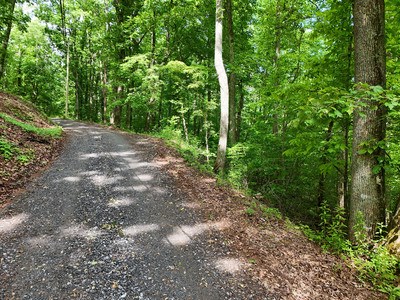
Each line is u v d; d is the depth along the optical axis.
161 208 6.68
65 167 8.73
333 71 7.27
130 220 5.94
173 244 5.23
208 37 19.20
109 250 4.81
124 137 15.17
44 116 16.00
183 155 11.59
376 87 4.02
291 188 11.39
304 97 6.81
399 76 6.24
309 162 10.78
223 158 10.95
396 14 6.54
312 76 7.89
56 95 40.75
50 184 7.28
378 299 4.17
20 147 8.98
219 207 7.13
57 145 11.13
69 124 19.83
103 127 20.17
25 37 34.22
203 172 9.99
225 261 4.82
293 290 4.21
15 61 35.38
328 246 5.59
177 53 21.02
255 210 7.29
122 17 23.08
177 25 19.45
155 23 19.58
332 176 11.21
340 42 7.04
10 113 12.32
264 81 15.02
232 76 15.25
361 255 5.09
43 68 35.06
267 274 4.55
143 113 27.88
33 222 5.42
